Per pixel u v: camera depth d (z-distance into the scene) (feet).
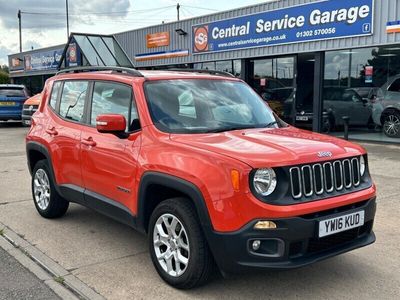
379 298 13.05
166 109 15.28
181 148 13.38
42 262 15.72
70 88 19.56
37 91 112.16
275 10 49.47
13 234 18.66
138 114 15.26
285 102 51.93
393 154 37.22
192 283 13.14
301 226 11.91
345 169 13.39
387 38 40.32
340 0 43.21
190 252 12.93
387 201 22.90
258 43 52.03
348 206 13.16
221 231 12.06
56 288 13.76
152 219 14.20
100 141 16.40
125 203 15.28
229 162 12.09
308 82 49.78
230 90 17.38
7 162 36.27
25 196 25.12
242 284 13.89
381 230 18.70
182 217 13.07
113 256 16.28
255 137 14.02
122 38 75.51
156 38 67.97
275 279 14.25
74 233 18.75
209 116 15.67
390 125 42.73
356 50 44.27
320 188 12.68
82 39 73.31
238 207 11.83
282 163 12.06
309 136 14.73
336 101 46.73
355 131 45.70
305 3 46.32
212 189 12.21
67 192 18.62
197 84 16.81
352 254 16.29
